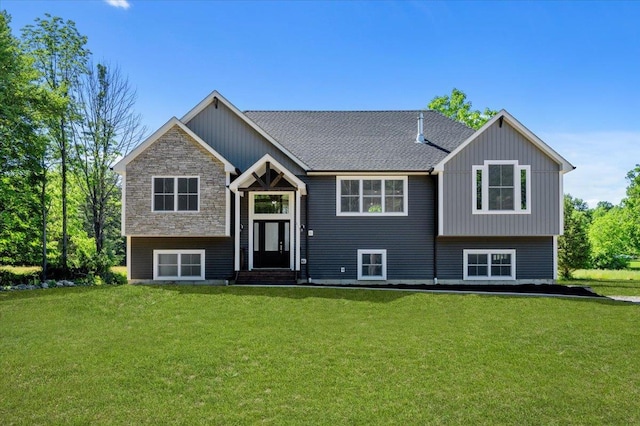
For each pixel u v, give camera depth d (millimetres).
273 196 19500
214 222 18031
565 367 8367
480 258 19281
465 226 18219
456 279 19094
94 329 10906
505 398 6996
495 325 11344
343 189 19297
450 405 6734
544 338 10188
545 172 18359
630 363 8633
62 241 27906
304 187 18094
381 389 7309
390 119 23297
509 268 19266
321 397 7000
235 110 19578
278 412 6480
